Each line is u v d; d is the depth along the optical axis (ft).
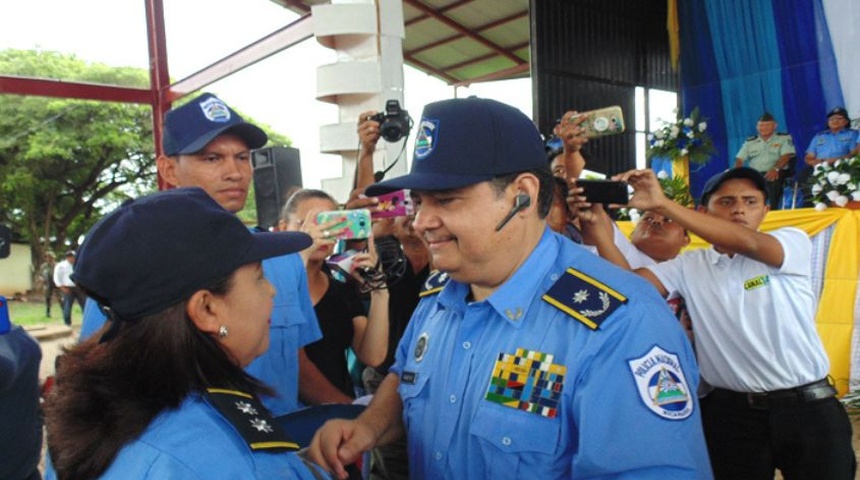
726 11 35.76
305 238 3.84
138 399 3.15
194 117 6.72
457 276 4.35
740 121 35.70
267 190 12.14
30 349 7.02
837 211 15.64
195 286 3.28
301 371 7.43
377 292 8.21
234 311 3.48
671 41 37.83
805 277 7.53
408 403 4.80
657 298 4.23
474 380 4.33
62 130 56.03
